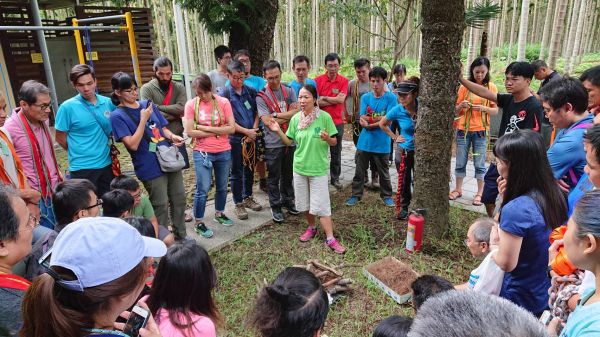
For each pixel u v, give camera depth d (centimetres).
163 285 166
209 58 2022
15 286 144
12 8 758
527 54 2091
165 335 158
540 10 2586
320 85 534
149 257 132
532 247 191
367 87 531
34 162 310
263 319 150
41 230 234
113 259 113
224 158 419
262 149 466
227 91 450
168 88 454
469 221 439
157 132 354
